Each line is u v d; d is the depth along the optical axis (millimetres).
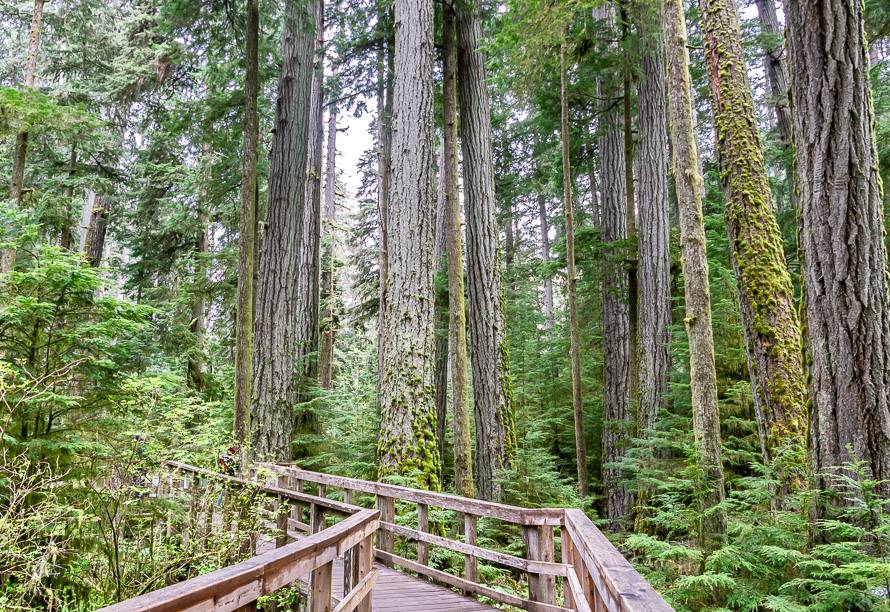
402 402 8586
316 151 15750
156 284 18812
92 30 17078
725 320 10125
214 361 20188
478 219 11578
